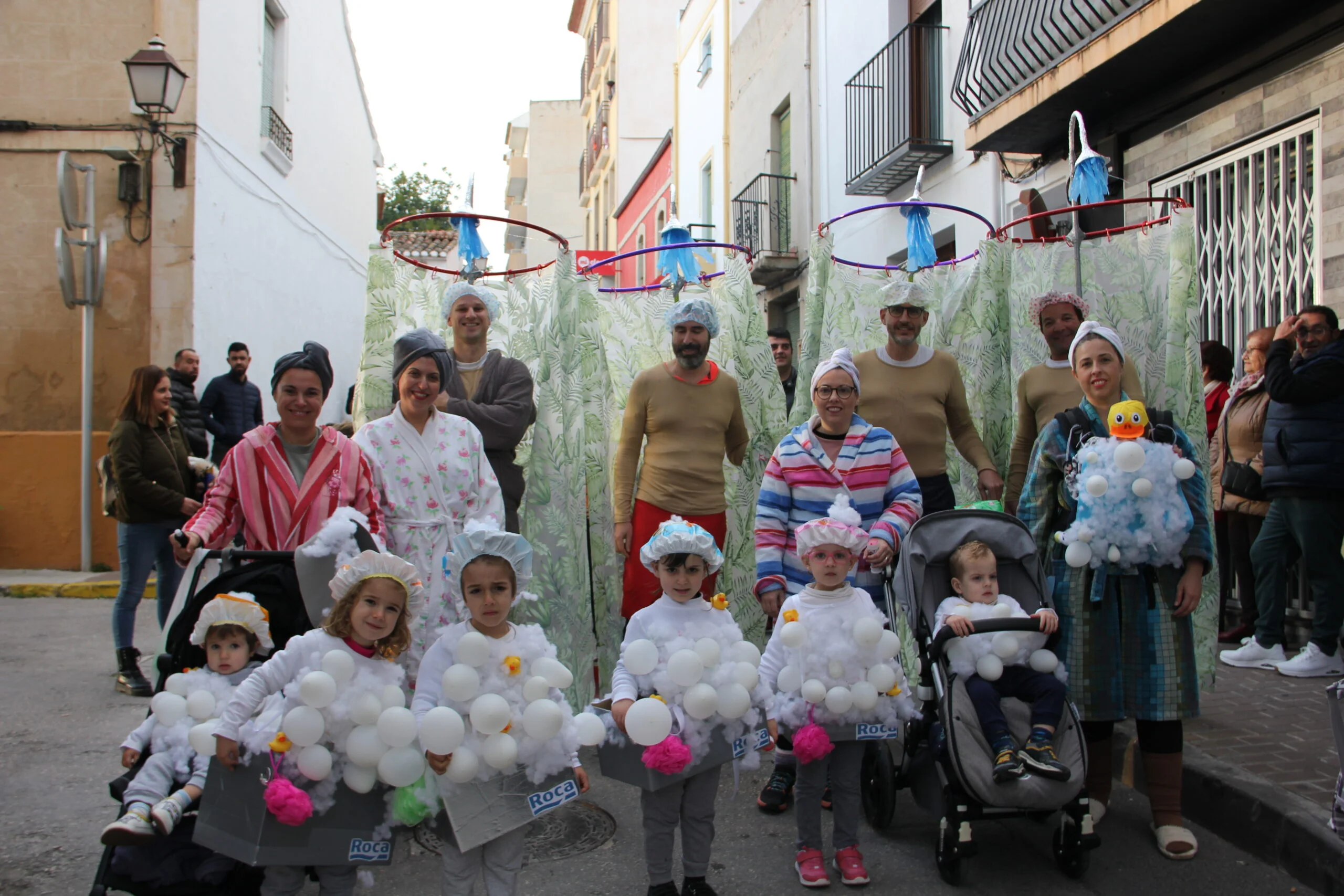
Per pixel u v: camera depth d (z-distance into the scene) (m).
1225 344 6.88
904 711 3.47
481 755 2.76
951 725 3.38
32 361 10.10
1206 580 4.90
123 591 5.87
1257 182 6.54
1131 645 3.68
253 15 11.87
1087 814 3.37
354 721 2.69
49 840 3.76
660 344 5.84
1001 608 3.64
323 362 3.64
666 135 21.95
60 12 10.14
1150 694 3.62
